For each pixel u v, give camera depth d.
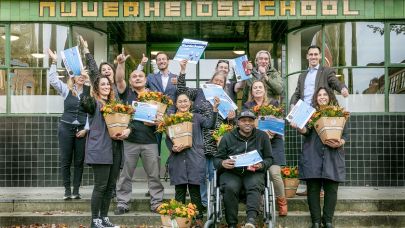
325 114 7.68
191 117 8.02
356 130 10.64
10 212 8.76
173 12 10.52
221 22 10.72
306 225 8.32
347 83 10.78
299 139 10.79
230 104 8.37
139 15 10.54
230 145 7.82
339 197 8.99
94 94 7.80
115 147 7.79
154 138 8.56
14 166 10.60
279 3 10.55
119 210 8.48
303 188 10.36
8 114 10.67
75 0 10.56
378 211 8.74
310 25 10.98
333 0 10.57
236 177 7.64
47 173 10.60
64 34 10.75
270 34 11.74
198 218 8.12
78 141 8.89
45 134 10.62
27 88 10.73
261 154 7.80
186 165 8.05
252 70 8.97
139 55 12.02
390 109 10.73
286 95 11.37
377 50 10.75
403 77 10.77
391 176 10.58
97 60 11.12
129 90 8.84
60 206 8.79
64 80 10.70
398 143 10.62
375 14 10.61
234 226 7.49
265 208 7.32
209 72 12.10
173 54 12.07
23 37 10.75
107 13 10.54
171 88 9.05
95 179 7.71
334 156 7.79
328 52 10.80
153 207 8.54
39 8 10.61
